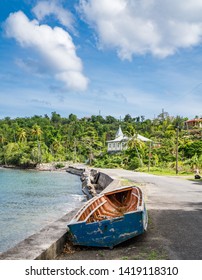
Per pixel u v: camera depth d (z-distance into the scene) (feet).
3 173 214.48
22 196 95.30
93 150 313.94
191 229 30.30
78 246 26.17
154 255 22.99
